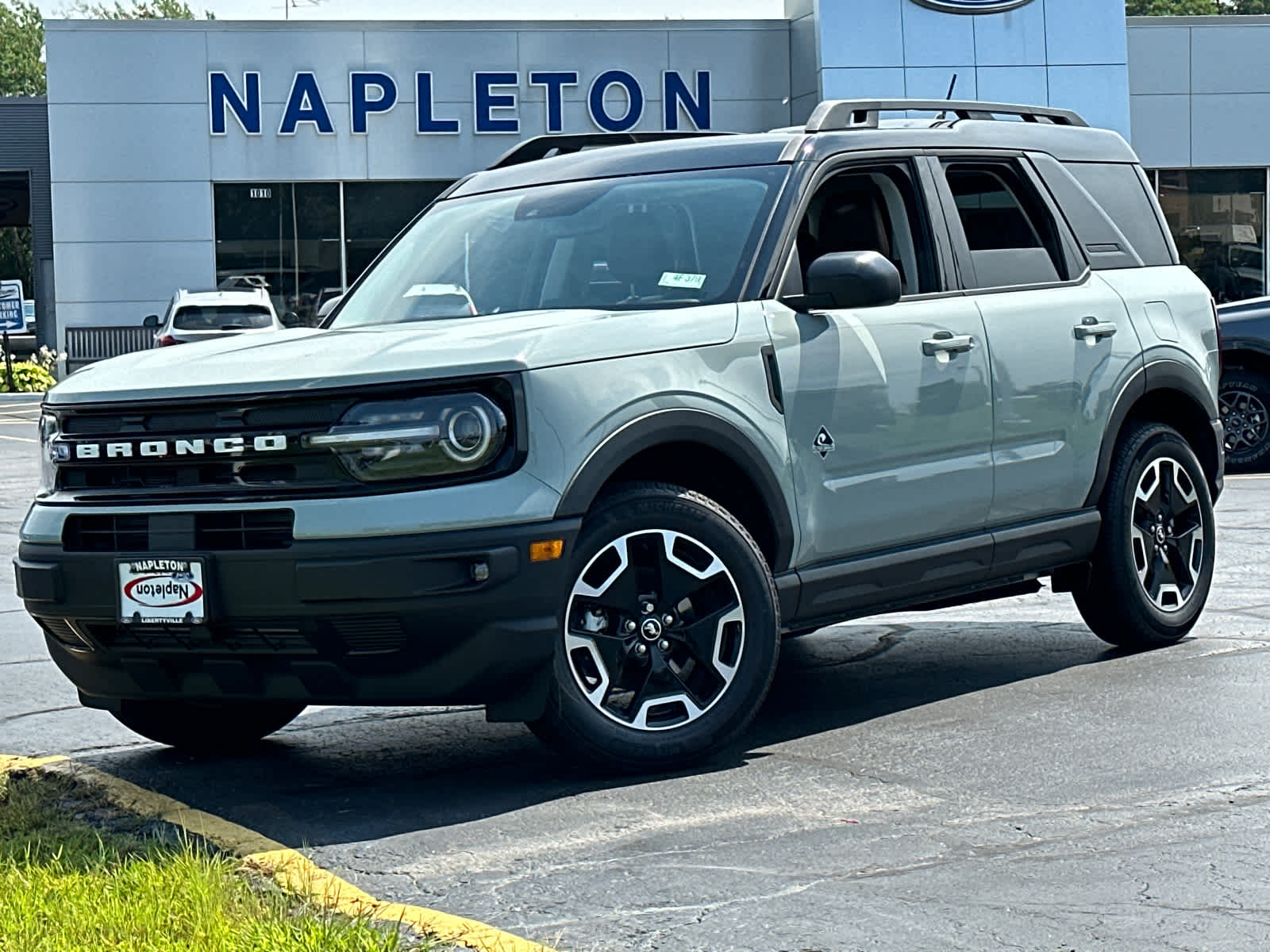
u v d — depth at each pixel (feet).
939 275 20.31
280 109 102.17
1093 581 22.48
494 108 103.14
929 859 14.15
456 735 19.79
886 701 20.67
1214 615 25.64
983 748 17.95
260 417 15.97
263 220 103.09
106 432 16.58
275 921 12.40
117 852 14.38
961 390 19.94
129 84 101.40
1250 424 45.75
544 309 19.02
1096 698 20.17
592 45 103.50
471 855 14.71
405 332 17.60
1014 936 12.28
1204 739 17.94
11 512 43.45
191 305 84.12
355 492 15.66
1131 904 12.89
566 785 17.01
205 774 18.31
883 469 19.17
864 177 20.24
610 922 12.83
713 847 14.66
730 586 17.40
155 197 102.17
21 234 282.15
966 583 20.35
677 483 17.95
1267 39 103.40
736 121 104.73
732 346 17.74
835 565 18.72
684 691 17.26
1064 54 100.53
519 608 15.83
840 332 18.79
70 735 20.38
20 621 28.48
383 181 103.24
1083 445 21.59
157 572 16.03
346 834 15.60
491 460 15.81
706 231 19.06
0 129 130.82
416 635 15.60
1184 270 24.00
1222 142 103.71
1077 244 22.29
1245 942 12.05
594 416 16.37
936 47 99.76
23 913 12.58
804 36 102.12
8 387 102.73
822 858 14.25
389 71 102.42
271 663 16.14
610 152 21.11
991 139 21.81
